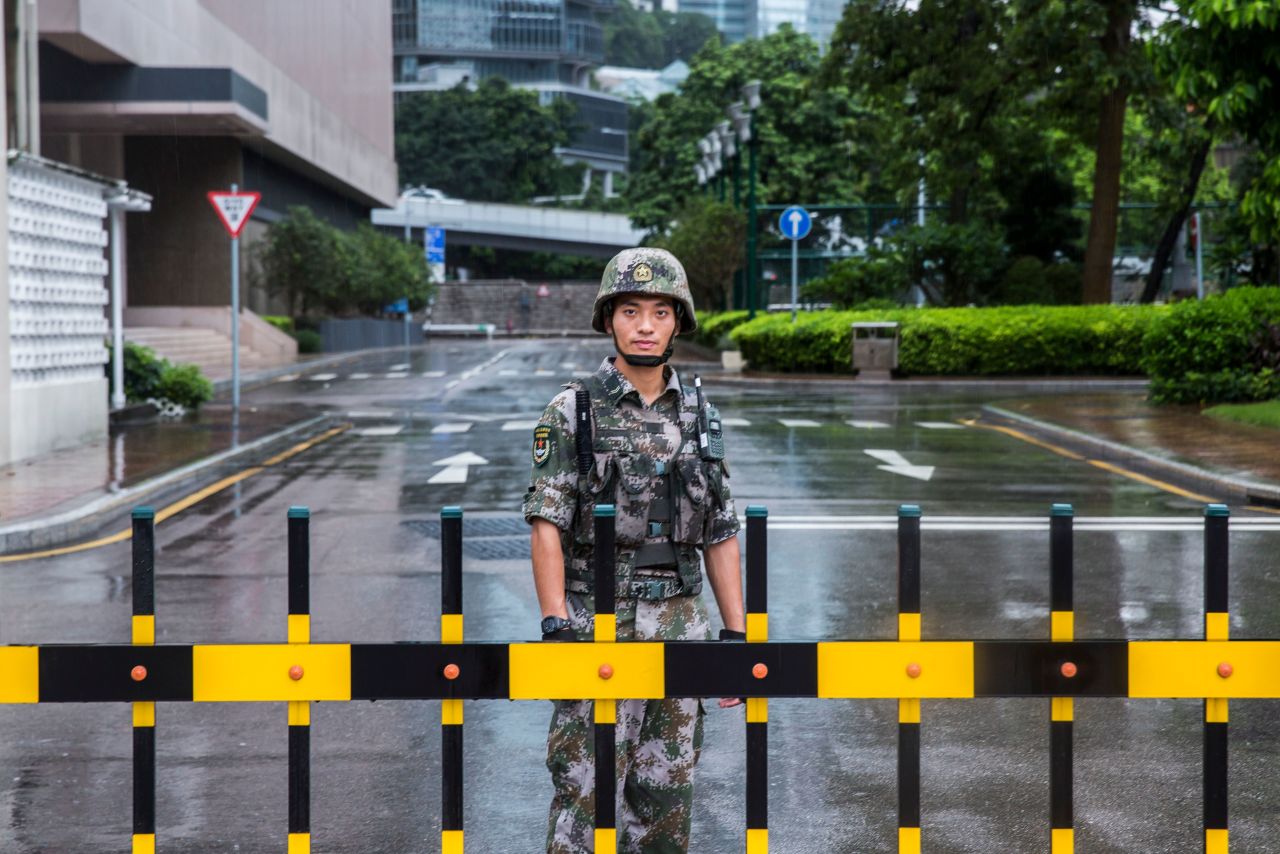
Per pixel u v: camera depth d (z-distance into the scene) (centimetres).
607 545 348
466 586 982
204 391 2400
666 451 390
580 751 392
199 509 1361
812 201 6938
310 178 6875
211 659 347
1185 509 1333
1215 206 4425
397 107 12900
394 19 18400
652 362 390
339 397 2925
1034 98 4369
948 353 3394
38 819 538
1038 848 504
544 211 11494
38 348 1725
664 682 348
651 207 7762
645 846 403
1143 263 4822
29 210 1677
